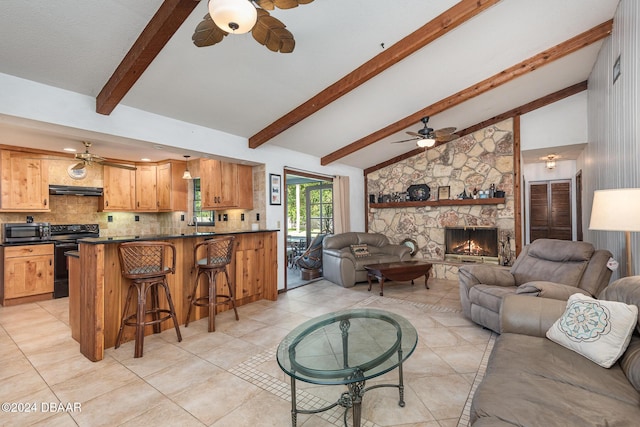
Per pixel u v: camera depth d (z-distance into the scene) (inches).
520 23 126.3
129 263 109.2
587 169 205.6
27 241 174.2
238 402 80.0
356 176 286.2
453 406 76.9
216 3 59.6
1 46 89.0
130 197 226.1
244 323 138.6
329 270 221.5
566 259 124.2
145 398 81.7
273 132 166.1
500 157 224.1
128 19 88.2
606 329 65.9
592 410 48.3
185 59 108.7
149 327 126.7
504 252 219.8
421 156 261.4
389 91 160.7
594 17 133.7
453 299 174.6
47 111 106.9
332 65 127.6
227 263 137.9
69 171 203.9
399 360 67.8
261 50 110.4
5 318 145.6
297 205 335.0
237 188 190.2
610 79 142.4
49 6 80.9
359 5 99.3
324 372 62.2
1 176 169.3
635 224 80.4
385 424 70.7
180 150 153.3
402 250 233.8
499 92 186.7
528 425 45.2
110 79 108.0
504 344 75.7
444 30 111.5
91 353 102.8
